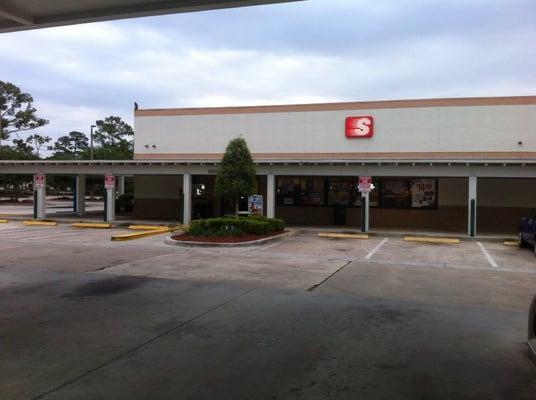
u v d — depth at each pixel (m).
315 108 26.88
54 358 5.83
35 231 22.14
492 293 10.08
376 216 26.03
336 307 8.55
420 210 25.52
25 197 65.50
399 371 5.55
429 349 6.33
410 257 15.33
